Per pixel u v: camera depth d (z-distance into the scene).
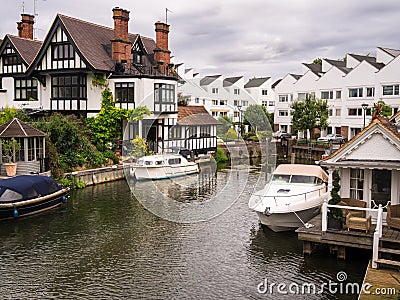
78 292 11.02
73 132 26.73
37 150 23.12
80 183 24.95
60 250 14.18
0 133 21.61
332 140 42.59
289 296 10.82
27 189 18.52
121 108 32.12
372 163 12.52
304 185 16.72
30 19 40.66
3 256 13.61
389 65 42.41
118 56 33.91
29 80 36.22
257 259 13.30
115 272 12.34
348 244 12.20
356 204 13.50
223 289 11.25
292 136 51.66
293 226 15.62
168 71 33.41
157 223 17.30
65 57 33.34
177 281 11.73
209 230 16.34
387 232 12.33
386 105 39.41
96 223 17.38
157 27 36.00
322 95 50.03
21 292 11.02
